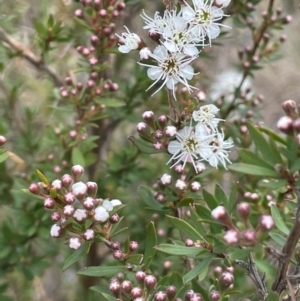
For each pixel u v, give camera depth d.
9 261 0.33
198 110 0.24
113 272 0.23
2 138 0.24
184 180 0.25
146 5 0.39
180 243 0.24
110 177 0.36
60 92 0.32
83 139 0.32
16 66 0.40
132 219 0.36
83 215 0.22
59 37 0.32
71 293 0.46
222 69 0.51
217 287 0.24
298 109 0.20
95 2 0.30
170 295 0.23
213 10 0.23
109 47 0.30
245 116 0.35
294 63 0.74
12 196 0.34
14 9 0.35
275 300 0.22
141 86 0.34
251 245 0.20
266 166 0.21
